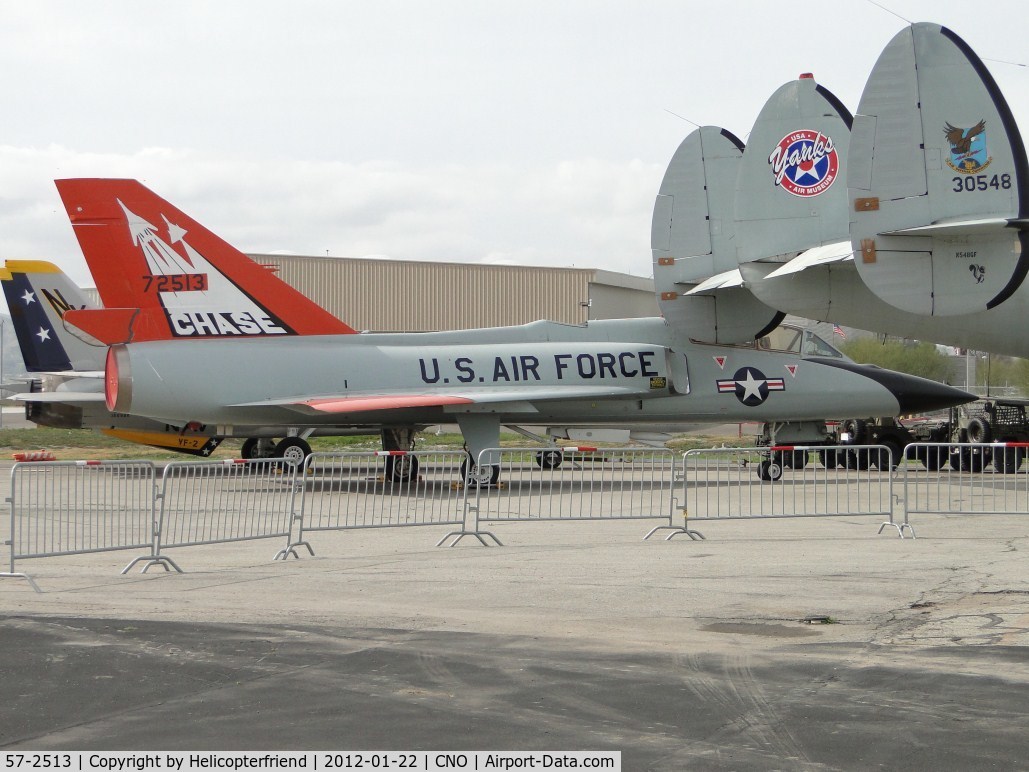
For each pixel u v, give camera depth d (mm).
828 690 6996
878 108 18516
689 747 5855
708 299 25172
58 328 31719
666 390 24625
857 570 11961
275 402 22703
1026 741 5953
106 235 22516
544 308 60719
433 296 60188
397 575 11711
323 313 23656
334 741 5961
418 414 23438
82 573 11977
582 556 13195
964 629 8875
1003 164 18344
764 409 25266
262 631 8758
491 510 18625
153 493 12102
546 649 8156
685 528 15117
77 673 7402
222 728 6199
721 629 8922
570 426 25250
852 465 31422
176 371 22484
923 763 5605
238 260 23062
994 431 29141
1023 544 14211
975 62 18406
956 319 22094
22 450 38125
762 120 23188
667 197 25734
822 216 22797
